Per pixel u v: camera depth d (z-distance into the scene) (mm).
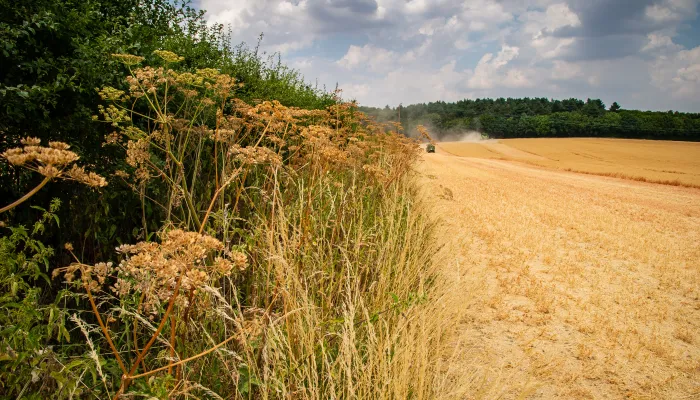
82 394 2229
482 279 6051
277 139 3820
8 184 2850
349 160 5055
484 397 3275
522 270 7008
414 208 6336
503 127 120250
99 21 3994
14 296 2010
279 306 3129
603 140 99312
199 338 2641
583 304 5762
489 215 11914
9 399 1856
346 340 2562
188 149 4066
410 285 4332
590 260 8133
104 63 3504
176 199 3354
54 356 2031
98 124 3461
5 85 2756
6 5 2924
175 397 2156
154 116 4082
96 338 2750
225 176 3305
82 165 3207
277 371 2516
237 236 3855
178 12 6094
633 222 13156
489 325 4887
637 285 6832
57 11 3219
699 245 10359
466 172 29500
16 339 1862
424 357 2855
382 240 4309
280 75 8500
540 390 3777
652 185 33656
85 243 3143
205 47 5906
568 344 4664
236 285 3305
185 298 2074
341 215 4016
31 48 3113
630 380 4086
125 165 3396
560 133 115688
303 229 3584
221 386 2508
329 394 2566
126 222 3549
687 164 54375
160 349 2549
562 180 31484
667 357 4492
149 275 1958
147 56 4293
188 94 3758
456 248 7191
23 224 2852
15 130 2928
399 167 6609
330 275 3438
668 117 105938
